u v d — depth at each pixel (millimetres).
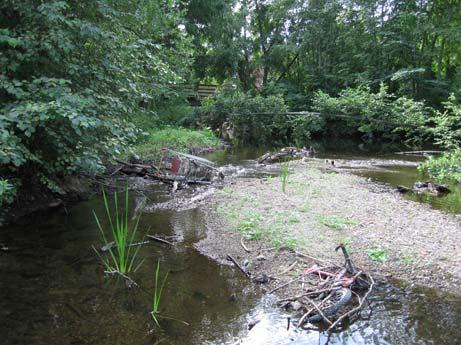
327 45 26328
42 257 5285
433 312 4160
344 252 4738
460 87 20469
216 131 21312
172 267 5176
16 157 5270
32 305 4113
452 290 4625
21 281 4609
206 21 24984
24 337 3584
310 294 4336
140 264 5223
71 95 5645
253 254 5539
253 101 21047
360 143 20828
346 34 24906
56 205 7324
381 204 7883
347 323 3934
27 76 6258
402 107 18375
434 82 21297
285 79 30109
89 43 7023
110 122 6832
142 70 8305
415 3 22719
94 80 7039
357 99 19094
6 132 4855
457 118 12719
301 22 27734
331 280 4574
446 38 21391
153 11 11281
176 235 6332
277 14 27922
